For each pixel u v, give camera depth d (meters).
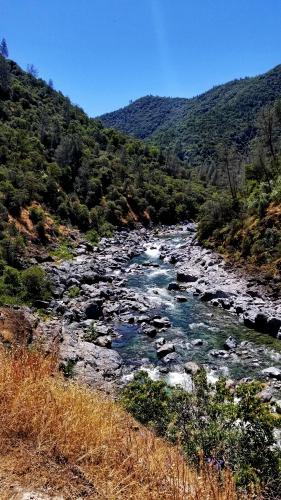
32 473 3.82
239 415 6.82
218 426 6.87
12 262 34.00
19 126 80.50
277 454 6.51
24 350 5.93
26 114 89.62
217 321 24.73
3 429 4.31
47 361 5.93
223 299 27.94
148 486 3.96
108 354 18.88
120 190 77.31
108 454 4.40
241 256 36.50
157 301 28.66
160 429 7.34
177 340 21.58
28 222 46.28
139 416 7.69
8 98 94.69
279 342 21.38
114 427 5.14
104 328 22.80
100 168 79.62
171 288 31.97
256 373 17.53
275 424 6.57
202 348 20.56
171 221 81.62
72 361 16.91
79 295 29.20
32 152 67.38
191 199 89.94
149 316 25.38
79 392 6.05
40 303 25.73
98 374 16.52
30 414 4.52
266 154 67.75
